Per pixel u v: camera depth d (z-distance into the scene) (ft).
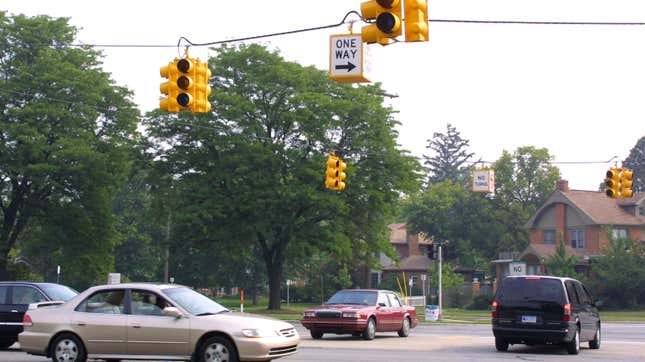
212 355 46.91
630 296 195.21
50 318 49.88
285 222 144.46
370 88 158.30
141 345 48.08
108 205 164.35
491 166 279.08
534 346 74.49
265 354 46.70
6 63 148.77
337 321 76.69
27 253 178.40
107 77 159.74
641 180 348.79
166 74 60.75
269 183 142.10
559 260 203.31
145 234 260.83
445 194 280.10
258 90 146.51
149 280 263.90
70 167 146.82
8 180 154.71
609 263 196.44
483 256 269.23
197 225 147.02
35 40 150.92
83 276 170.09
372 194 146.30
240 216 146.72
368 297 81.35
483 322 134.82
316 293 255.50
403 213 284.82
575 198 230.07
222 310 50.03
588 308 70.03
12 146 145.28
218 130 144.97
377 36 45.70
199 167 150.41
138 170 155.02
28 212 158.92
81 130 150.41
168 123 149.38
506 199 276.41
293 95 143.64
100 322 48.83
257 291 266.16
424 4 44.11
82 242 163.94
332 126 145.07
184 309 48.32
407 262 279.69
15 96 145.59
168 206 150.51
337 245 147.95
